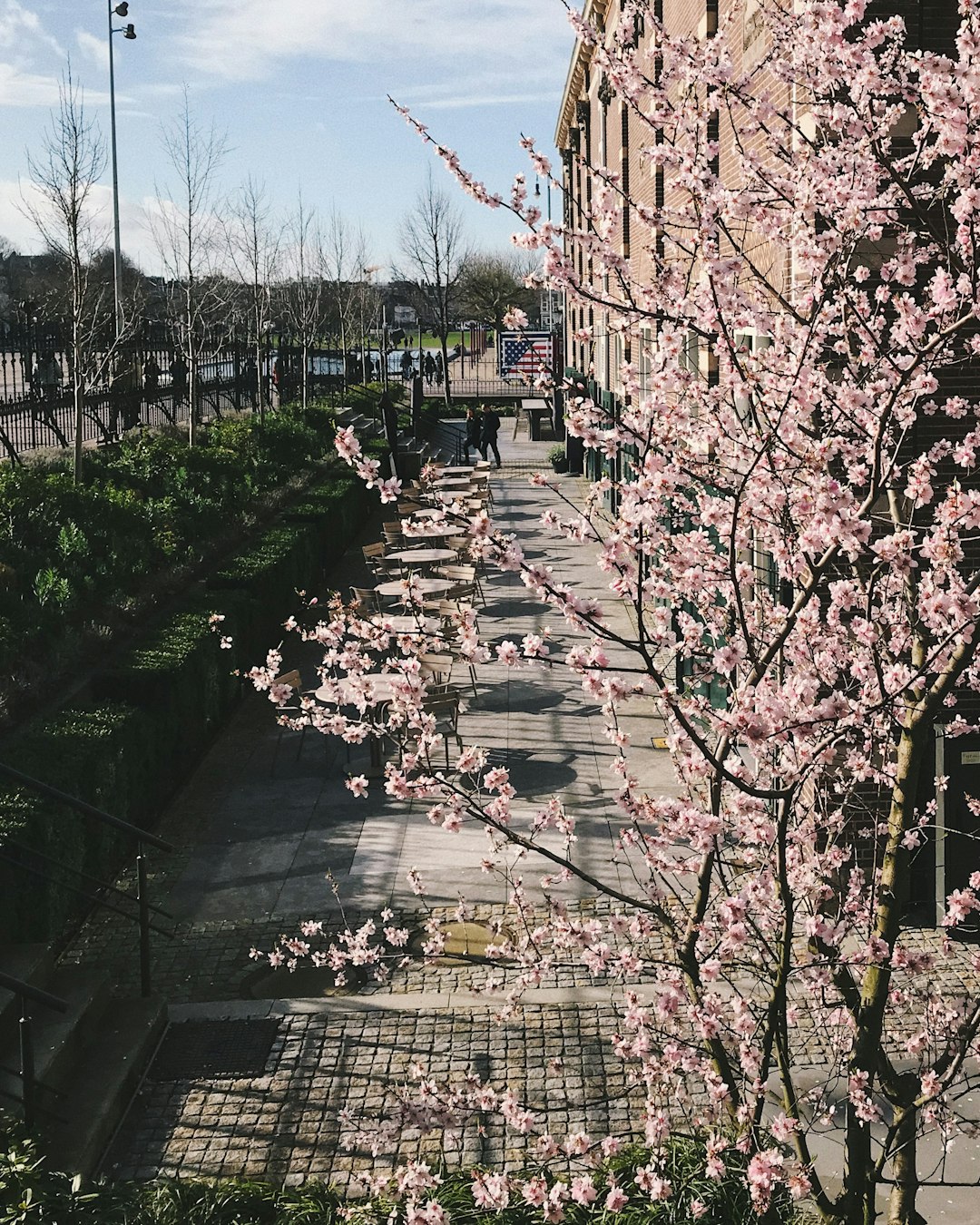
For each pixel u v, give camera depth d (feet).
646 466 15.44
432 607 49.57
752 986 24.75
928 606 13.78
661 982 17.46
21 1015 21.58
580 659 14.48
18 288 131.13
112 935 29.66
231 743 43.24
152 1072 23.76
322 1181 19.93
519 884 19.63
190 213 93.20
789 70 20.63
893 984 24.72
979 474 28.17
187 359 92.43
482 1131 18.48
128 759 33.47
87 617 41.78
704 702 18.44
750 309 16.87
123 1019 24.72
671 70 19.63
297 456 86.02
